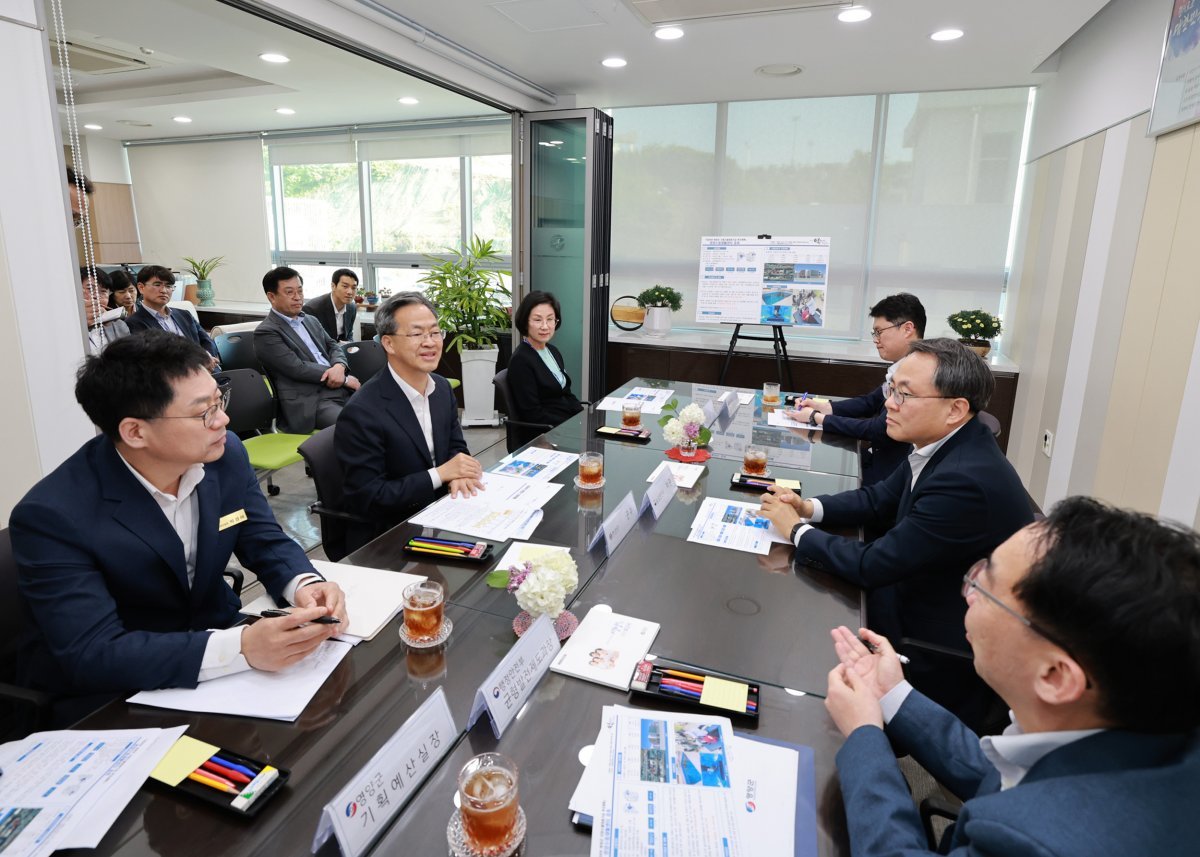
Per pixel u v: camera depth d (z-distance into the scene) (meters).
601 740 0.94
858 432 2.70
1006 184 4.74
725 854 0.77
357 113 6.06
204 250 7.71
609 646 1.19
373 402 2.11
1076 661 0.62
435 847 0.79
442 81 3.87
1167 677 0.58
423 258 6.77
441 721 0.93
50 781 0.86
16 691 1.19
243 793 0.84
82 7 3.35
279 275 3.97
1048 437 3.76
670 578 1.45
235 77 5.29
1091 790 0.59
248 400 3.48
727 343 5.24
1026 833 0.58
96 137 7.40
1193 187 2.37
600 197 4.88
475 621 1.27
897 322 2.86
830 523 1.84
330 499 2.16
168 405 1.17
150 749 0.92
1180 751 0.61
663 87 4.56
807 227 5.23
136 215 7.92
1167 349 2.50
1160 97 2.61
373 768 0.81
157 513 1.27
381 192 6.79
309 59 4.26
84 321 2.03
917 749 0.99
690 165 5.40
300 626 1.12
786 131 5.10
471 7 3.09
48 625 1.13
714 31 3.36
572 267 5.07
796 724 1.00
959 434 1.65
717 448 2.51
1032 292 4.26
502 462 2.22
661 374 5.36
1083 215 3.45
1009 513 1.51
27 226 1.88
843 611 1.34
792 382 5.02
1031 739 0.68
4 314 1.84
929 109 4.77
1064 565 0.63
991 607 0.70
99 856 0.77
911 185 4.93
